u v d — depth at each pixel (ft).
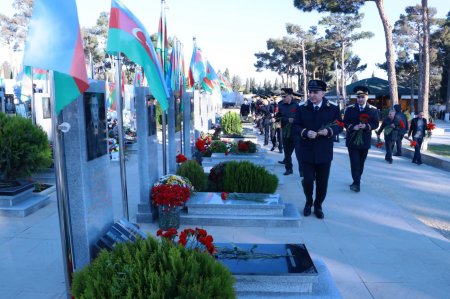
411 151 42.68
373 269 14.57
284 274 11.37
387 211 22.03
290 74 214.90
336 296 11.39
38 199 22.50
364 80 125.08
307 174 20.22
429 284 13.44
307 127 19.72
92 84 12.76
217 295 8.26
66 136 11.81
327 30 166.40
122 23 15.35
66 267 10.80
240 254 12.75
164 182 19.17
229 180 21.83
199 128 44.68
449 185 29.35
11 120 23.24
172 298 8.00
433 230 19.11
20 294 12.58
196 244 11.08
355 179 26.32
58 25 9.47
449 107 152.35
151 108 19.95
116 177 31.09
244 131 60.23
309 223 19.77
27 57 9.12
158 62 17.12
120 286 8.10
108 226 14.05
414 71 171.73
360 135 25.52
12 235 17.90
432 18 154.92
